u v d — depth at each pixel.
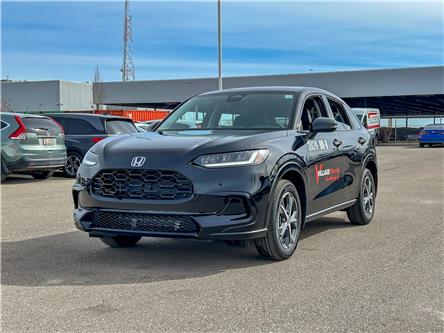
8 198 10.54
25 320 3.98
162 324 3.89
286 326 3.85
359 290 4.64
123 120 15.52
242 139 5.30
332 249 6.16
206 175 4.98
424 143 34.38
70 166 14.95
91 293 4.59
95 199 5.31
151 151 5.20
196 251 6.09
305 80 44.06
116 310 4.18
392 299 4.41
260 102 6.45
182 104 7.03
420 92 41.31
